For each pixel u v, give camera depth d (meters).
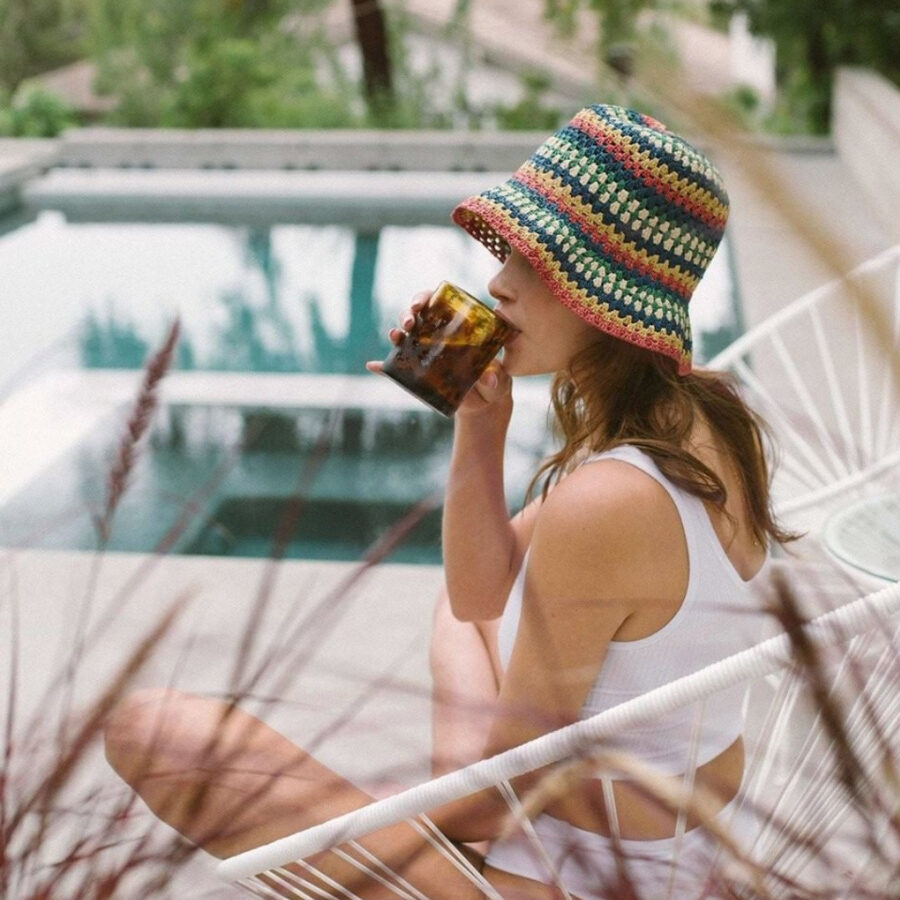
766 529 1.37
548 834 1.21
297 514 0.64
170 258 7.14
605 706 1.27
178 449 4.40
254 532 3.75
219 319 6.08
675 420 1.30
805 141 7.52
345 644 2.41
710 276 5.38
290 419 4.72
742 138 0.40
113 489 0.67
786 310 2.48
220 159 8.37
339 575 2.75
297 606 0.66
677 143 1.27
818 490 2.07
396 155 8.16
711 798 0.64
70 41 11.14
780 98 8.50
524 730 1.21
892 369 0.39
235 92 9.24
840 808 0.85
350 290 6.51
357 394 4.95
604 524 1.20
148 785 0.93
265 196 7.79
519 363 1.38
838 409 2.44
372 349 5.52
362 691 0.78
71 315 6.16
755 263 5.03
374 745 1.48
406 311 1.41
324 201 7.71
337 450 4.39
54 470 4.09
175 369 5.31
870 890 0.53
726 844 0.58
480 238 1.60
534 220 1.28
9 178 7.84
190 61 9.38
